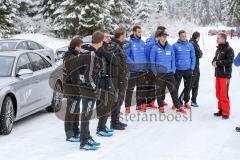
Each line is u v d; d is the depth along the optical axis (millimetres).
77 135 7668
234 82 15484
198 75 10867
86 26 32594
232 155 6695
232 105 11078
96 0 32688
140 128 8594
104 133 7980
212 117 9672
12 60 8969
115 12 37312
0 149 7113
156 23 52562
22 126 8844
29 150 7055
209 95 12727
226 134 8070
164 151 6930
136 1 52312
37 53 10000
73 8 32938
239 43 42906
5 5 31984
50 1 36500
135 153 6824
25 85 8758
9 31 31625
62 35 34625
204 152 6863
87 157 6609
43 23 37500
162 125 8852
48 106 10141
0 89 7902
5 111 7945
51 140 7715
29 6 38281
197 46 10727
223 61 9383
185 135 8008
